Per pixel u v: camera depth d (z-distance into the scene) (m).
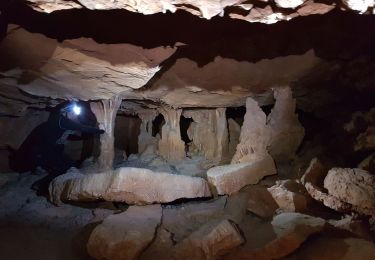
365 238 3.42
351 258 3.16
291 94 5.21
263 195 4.63
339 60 4.27
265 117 5.35
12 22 2.97
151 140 7.39
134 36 3.27
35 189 6.14
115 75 4.02
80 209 5.03
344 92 5.25
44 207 5.21
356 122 4.98
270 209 4.44
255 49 3.97
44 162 7.58
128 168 4.62
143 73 3.90
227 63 4.30
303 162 5.46
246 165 5.02
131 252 3.81
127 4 2.41
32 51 3.42
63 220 4.82
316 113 6.30
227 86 5.06
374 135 4.30
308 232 3.51
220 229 3.76
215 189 5.01
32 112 6.71
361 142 4.50
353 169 3.91
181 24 3.25
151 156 7.04
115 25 3.10
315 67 4.45
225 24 3.39
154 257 3.93
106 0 2.35
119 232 3.98
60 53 3.47
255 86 5.09
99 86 4.48
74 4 2.48
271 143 5.37
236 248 3.71
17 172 7.18
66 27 3.08
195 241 3.82
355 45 3.91
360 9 2.42
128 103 6.43
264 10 2.62
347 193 3.70
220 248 3.68
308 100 5.86
